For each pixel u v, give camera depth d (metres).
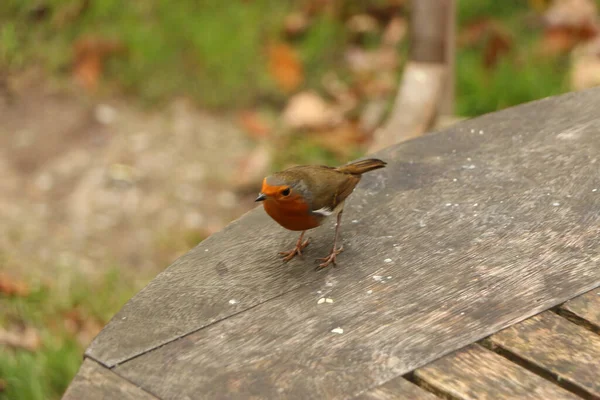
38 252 11.05
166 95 13.78
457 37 13.99
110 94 13.77
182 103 13.66
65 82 13.98
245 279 4.62
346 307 4.34
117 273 10.72
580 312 4.19
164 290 4.51
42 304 10.19
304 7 15.08
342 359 3.96
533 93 12.70
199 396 3.76
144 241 11.30
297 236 5.06
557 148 5.67
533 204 5.13
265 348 4.05
